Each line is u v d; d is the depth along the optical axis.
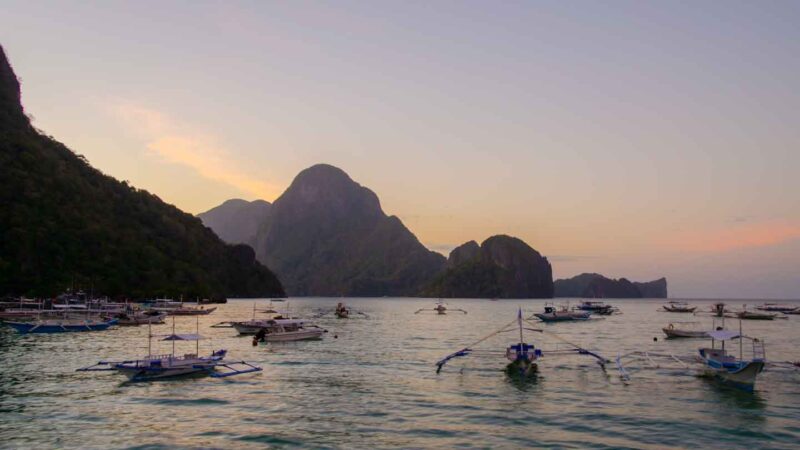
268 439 25.08
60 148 186.12
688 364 45.16
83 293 130.00
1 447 23.69
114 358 50.12
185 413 29.52
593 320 128.88
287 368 45.09
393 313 172.25
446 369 44.53
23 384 36.62
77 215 154.12
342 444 24.45
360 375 41.69
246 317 124.31
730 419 28.72
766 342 74.50
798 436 25.88
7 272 125.69
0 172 144.00
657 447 24.23
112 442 24.47
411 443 24.62
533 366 42.94
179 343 63.97
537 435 25.86
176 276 177.62
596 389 36.16
